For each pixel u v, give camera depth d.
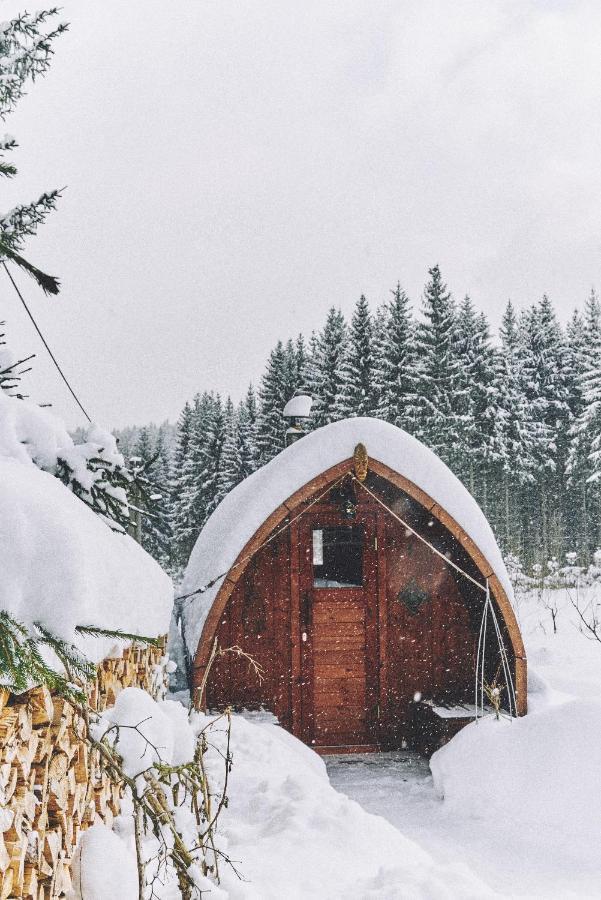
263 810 5.73
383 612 11.10
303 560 11.10
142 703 3.53
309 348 48.69
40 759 2.88
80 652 2.52
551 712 8.82
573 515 39.62
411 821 7.88
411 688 11.02
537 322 47.50
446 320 38.94
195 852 3.84
